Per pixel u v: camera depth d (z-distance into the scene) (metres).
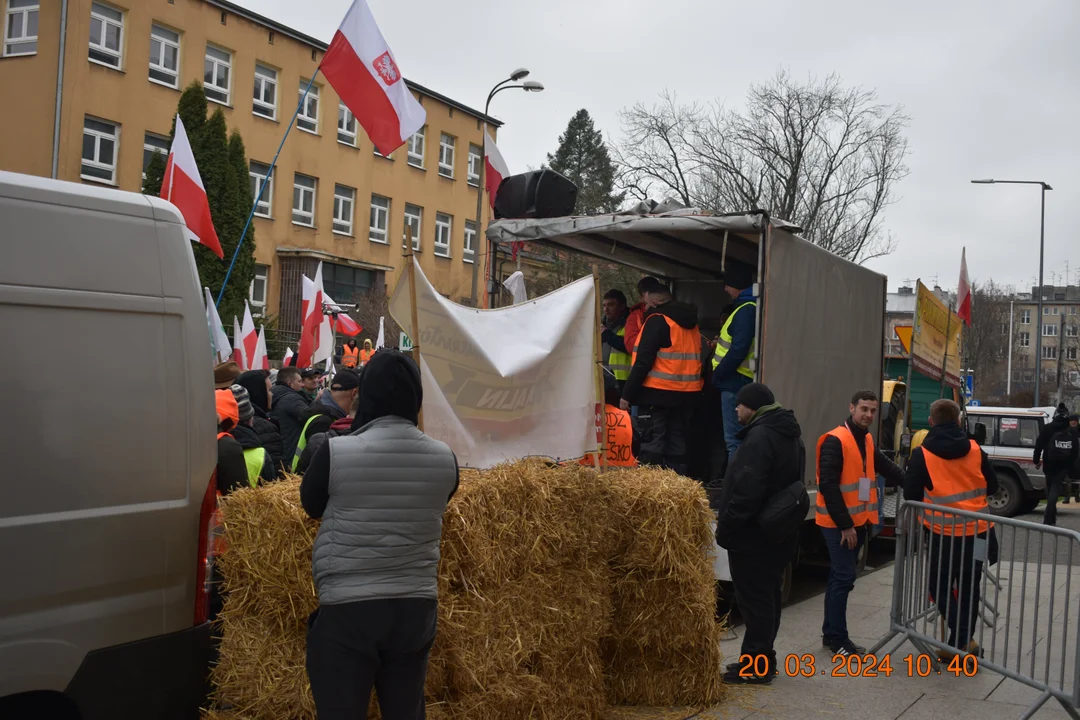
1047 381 94.31
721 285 10.87
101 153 28.97
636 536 5.41
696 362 8.42
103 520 3.39
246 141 33.66
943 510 6.44
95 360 3.42
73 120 27.94
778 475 5.95
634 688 5.61
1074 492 17.75
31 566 3.18
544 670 4.82
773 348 7.90
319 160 36.66
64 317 3.35
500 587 4.53
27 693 3.18
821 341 9.15
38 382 3.25
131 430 3.50
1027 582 6.57
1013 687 6.19
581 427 5.32
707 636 5.59
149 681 3.51
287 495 3.99
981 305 78.31
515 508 4.63
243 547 3.93
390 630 3.37
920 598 6.69
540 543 4.76
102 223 3.51
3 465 3.13
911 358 13.04
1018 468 18.05
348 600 3.33
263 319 31.31
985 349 76.81
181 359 3.70
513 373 5.00
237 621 3.95
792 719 5.45
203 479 3.75
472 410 4.94
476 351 4.91
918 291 12.67
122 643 3.44
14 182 3.29
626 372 9.35
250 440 5.91
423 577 3.49
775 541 5.96
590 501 5.11
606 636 5.48
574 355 5.32
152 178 26.94
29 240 3.29
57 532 3.25
